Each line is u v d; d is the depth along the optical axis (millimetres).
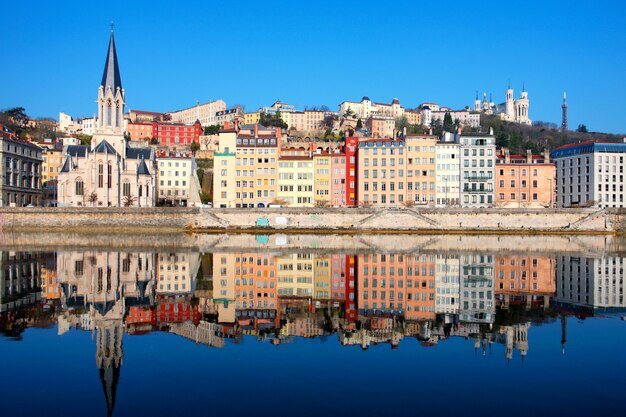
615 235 141625
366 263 84438
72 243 117688
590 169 184000
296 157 180875
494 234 141375
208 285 63844
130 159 194375
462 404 25578
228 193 179625
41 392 26953
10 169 174250
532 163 181500
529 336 38625
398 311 49156
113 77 191625
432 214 146750
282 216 148875
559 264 83625
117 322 42844
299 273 74062
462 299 55094
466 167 175000
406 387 27891
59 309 47562
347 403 25641
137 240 126562
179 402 25625
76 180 181250
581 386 28078
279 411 24594
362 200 175625
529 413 24531
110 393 26750
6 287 58656
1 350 34188
